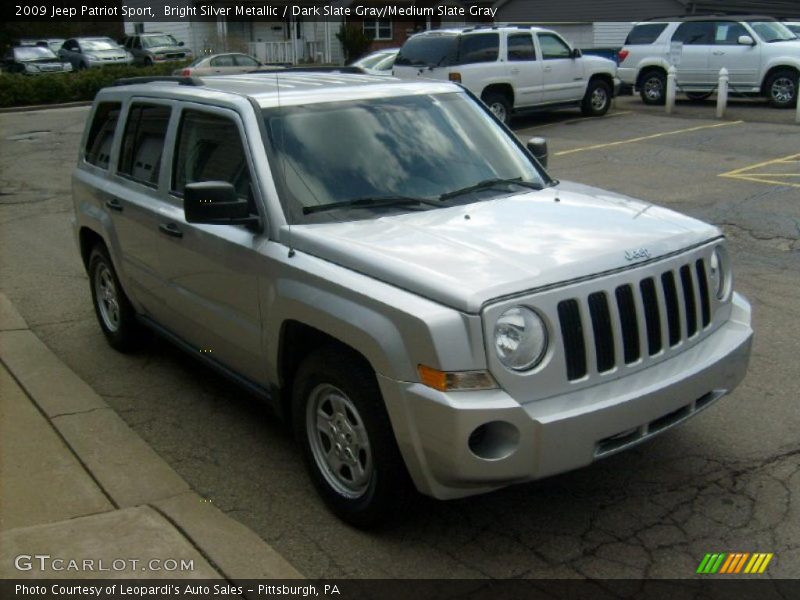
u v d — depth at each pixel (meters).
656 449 4.82
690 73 20.70
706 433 4.99
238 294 4.66
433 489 3.70
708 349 4.23
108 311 6.73
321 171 4.64
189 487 4.52
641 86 21.70
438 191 4.76
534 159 5.48
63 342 6.91
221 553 3.87
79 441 5.03
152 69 31.95
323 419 4.25
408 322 3.58
